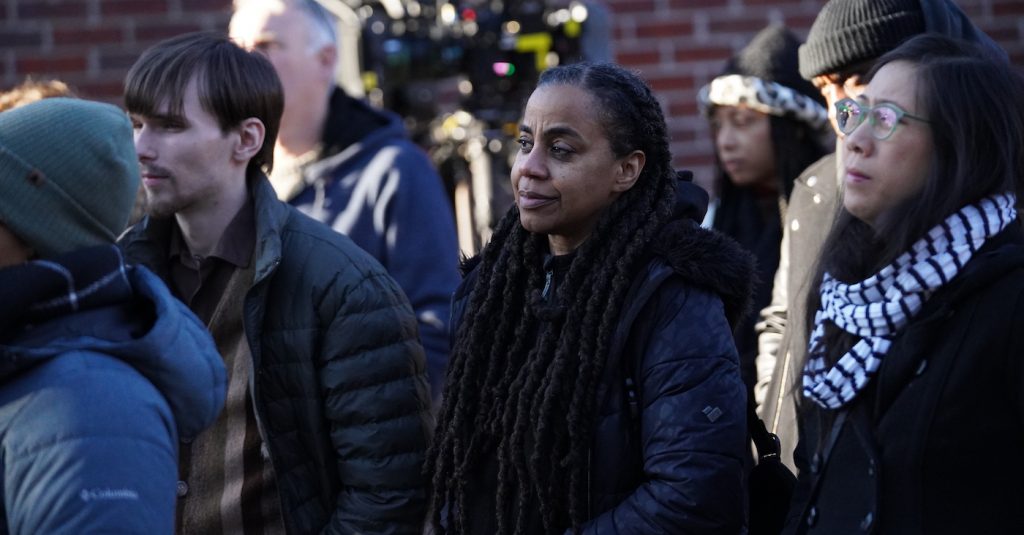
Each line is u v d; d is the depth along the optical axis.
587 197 2.84
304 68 4.59
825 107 4.64
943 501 2.47
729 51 6.73
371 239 4.55
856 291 2.68
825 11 3.69
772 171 4.65
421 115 5.70
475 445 2.93
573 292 2.86
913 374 2.55
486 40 5.45
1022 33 6.57
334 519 3.23
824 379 2.67
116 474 2.13
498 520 2.85
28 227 2.26
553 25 5.45
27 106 2.33
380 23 5.50
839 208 2.90
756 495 2.97
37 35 6.68
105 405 2.17
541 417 2.77
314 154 4.63
